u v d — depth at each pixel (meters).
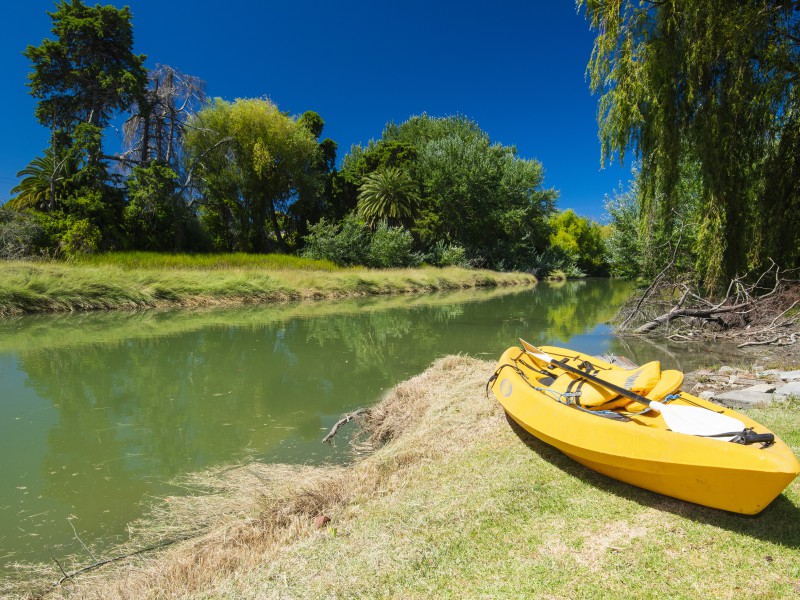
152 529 3.68
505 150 46.84
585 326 13.71
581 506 3.34
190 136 33.59
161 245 27.72
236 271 21.48
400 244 33.00
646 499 3.36
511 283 36.19
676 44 10.66
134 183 26.36
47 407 6.66
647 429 3.24
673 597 2.41
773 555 2.67
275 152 35.44
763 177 11.23
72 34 25.50
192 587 2.79
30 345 10.75
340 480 4.07
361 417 6.16
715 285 11.27
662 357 8.91
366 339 11.72
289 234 41.59
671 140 11.16
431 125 51.50
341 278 23.67
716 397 5.44
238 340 11.52
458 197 41.28
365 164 42.38
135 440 5.50
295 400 6.99
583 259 56.84
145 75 28.36
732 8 10.28
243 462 4.90
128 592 2.77
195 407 6.66
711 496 2.97
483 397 5.71
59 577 3.11
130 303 16.59
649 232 12.10
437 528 3.19
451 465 4.18
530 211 44.97
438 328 13.48
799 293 10.41
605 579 2.57
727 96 10.64
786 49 10.41
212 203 33.97
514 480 3.76
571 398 4.12
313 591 2.65
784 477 2.57
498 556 2.85
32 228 21.44
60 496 4.22
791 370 6.94
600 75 11.68
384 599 2.55
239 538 3.33
